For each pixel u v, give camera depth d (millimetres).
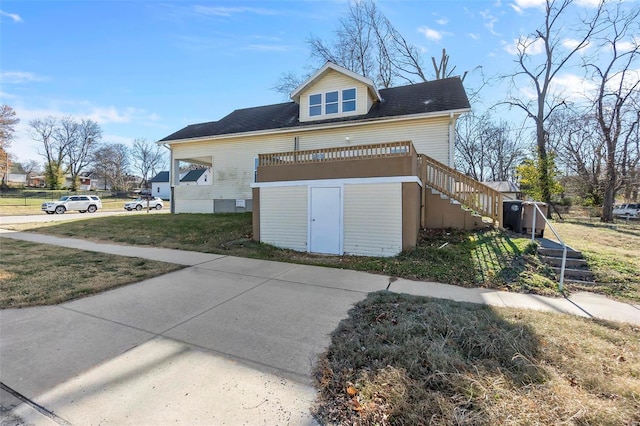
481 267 5969
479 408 1990
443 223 9180
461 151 28234
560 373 2449
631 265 5859
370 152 7781
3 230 12148
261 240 9008
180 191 15891
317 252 8164
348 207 7867
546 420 1879
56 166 48500
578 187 23672
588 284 5309
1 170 44938
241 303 4254
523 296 4746
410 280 5586
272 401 2162
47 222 14773
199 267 6371
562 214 24141
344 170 7906
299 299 4449
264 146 13961
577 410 1960
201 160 16750
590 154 21672
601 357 2707
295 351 2898
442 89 12641
